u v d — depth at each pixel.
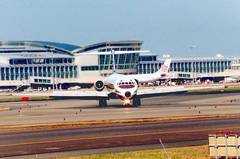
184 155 137.88
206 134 173.50
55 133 186.50
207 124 199.25
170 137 169.62
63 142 165.50
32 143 165.38
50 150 151.62
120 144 158.88
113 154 142.00
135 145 156.38
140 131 185.50
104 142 163.50
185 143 157.50
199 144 155.12
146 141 163.12
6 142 169.12
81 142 164.50
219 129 184.00
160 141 154.50
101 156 139.75
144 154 140.75
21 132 192.88
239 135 130.88
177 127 193.12
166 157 135.75
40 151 150.50
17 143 166.25
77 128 198.88
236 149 131.00
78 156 141.25
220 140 132.25
